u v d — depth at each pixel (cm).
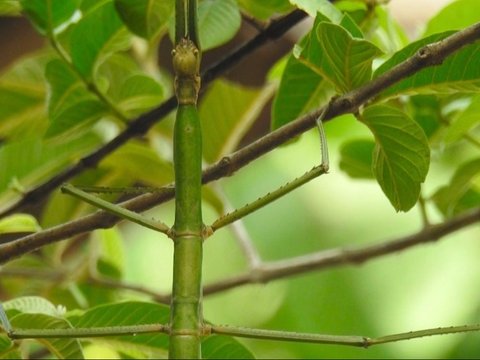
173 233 62
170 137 84
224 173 65
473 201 82
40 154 82
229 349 69
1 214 73
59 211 85
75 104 72
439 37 65
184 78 63
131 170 82
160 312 68
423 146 66
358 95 64
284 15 69
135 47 83
